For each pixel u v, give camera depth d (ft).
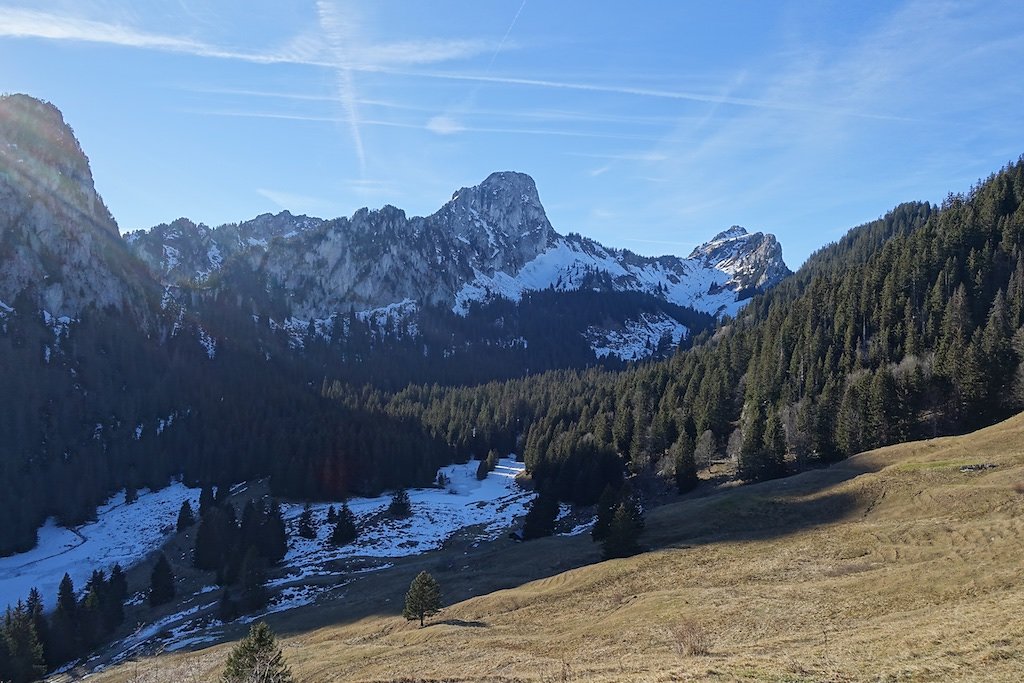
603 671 114.93
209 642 243.40
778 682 84.07
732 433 399.24
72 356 647.97
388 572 305.73
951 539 150.82
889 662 84.79
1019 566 117.29
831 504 212.23
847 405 320.91
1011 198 467.52
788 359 443.32
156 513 474.90
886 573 139.23
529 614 186.80
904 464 226.58
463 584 247.70
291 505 456.04
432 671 142.82
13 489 457.27
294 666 175.22
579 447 438.81
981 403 287.48
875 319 415.23
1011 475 183.62
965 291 373.81
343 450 493.77
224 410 631.56
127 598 328.49
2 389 549.54
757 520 220.02
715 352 556.92
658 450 422.00
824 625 117.19
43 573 388.78
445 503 455.22
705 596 156.04
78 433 558.97
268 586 307.99
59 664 262.47
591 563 234.79
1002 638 83.35
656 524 246.88
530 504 426.92
